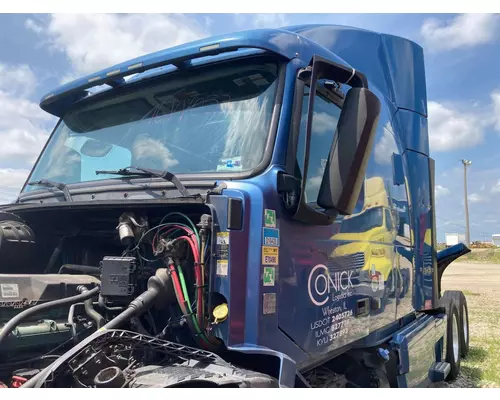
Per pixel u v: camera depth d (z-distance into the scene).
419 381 5.01
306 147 2.82
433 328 5.65
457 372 6.74
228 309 2.53
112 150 3.62
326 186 2.80
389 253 4.42
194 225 2.76
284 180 2.85
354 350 4.01
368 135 2.77
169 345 2.49
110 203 2.88
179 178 3.05
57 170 3.94
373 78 5.09
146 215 3.01
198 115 3.29
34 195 3.84
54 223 3.63
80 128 3.95
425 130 5.86
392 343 4.46
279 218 2.82
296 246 2.96
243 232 2.65
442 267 6.98
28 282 2.90
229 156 3.03
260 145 2.95
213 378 2.19
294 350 2.88
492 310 12.43
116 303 2.82
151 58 3.35
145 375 2.29
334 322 3.33
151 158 3.36
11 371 2.64
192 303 2.67
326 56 3.48
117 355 2.44
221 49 3.10
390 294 4.41
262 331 2.62
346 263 3.54
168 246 2.68
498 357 7.84
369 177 4.16
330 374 3.64
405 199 5.04
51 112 4.20
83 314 2.96
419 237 5.47
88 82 3.72
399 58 5.56
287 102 3.04
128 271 2.74
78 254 3.67
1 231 3.26
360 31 5.10
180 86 3.45
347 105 2.82
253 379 2.23
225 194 2.72
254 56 3.13
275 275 2.75
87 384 2.28
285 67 3.09
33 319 2.77
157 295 2.68
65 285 2.98
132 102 3.68
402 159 5.09
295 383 2.65
